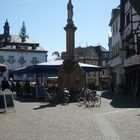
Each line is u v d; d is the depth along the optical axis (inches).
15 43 3550.7
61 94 1120.2
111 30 2276.1
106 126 554.6
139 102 1063.0
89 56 3555.6
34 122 607.2
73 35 1195.3
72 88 1138.7
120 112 762.2
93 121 614.5
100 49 3649.1
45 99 1153.4
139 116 684.7
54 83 1609.3
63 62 1191.6
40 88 1207.6
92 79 2930.6
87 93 983.6
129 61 1556.3
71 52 1194.6
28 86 1485.0
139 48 1470.2
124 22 1729.8
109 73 2349.9
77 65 1184.8
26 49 3521.2
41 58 3558.1
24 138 454.3
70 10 1191.6
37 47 3587.6
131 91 1594.5
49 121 617.9
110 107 889.5
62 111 791.7
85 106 920.3
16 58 3491.6
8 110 772.6
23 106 935.7
